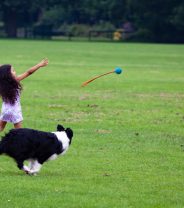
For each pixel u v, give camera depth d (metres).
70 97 24.72
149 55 56.91
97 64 43.88
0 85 13.58
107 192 11.21
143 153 14.64
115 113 20.73
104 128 17.84
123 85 29.73
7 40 87.06
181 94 26.53
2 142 11.99
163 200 10.83
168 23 91.88
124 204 10.53
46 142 12.02
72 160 13.76
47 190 11.24
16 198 10.73
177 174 12.73
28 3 98.06
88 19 106.44
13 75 13.62
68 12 105.69
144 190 11.41
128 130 17.61
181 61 49.38
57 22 108.81
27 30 104.56
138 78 33.53
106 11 99.62
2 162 13.52
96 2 99.25
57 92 26.42
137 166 13.34
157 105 22.91
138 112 21.08
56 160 13.70
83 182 11.88
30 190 11.21
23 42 80.56
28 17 106.69
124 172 12.79
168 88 28.70
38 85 28.95
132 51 63.31
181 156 14.45
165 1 91.38
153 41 92.94
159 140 16.30
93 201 10.65
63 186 11.54
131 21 99.81
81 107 21.94
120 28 102.38
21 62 43.25
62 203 10.50
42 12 108.38
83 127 17.91
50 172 12.66
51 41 85.81
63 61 46.19
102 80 32.06
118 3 97.38
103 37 98.75
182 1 90.75
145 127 18.17
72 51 60.59
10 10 98.75
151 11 91.88
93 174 12.56
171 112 21.25
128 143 15.77
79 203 10.52
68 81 31.12
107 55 55.47
